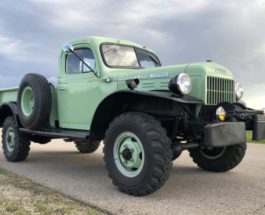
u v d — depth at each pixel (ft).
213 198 13.92
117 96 15.08
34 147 30.40
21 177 17.35
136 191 13.93
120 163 14.84
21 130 21.31
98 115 16.12
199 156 19.38
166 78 15.84
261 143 32.45
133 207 12.64
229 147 18.37
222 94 15.97
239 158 18.37
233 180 17.11
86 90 18.26
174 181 16.87
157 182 13.47
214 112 14.94
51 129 20.01
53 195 13.88
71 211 11.89
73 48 19.34
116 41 19.21
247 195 14.39
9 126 22.53
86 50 18.72
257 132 15.30
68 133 17.99
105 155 15.21
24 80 20.79
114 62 18.38
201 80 15.24
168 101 14.82
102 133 16.90
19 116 21.24
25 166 20.80
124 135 14.67
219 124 13.70
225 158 18.53
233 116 14.53
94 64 18.11
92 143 25.96
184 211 12.26
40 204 12.50
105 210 12.27
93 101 17.88
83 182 16.57
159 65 20.89
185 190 15.16
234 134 14.14
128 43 19.81
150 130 13.65
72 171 19.38
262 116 15.58
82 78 18.60
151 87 16.19
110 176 14.99
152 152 13.42
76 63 19.21
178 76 14.35
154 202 13.28
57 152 27.32
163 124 15.51
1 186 15.07
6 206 12.22
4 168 19.98
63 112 19.81
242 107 16.06
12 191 14.26
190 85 14.65
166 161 13.41
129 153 14.37
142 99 15.31
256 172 18.97
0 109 23.65
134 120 14.08
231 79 16.44
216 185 16.08
